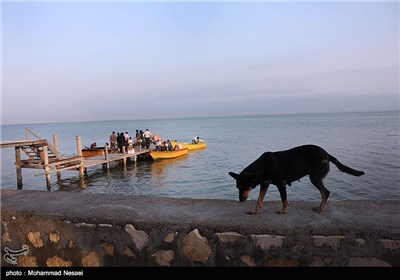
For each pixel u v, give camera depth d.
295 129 78.44
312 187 16.34
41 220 3.87
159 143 32.81
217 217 3.62
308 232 3.18
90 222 3.69
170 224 3.47
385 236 3.04
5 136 105.25
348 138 44.38
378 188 15.93
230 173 4.36
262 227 3.28
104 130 134.88
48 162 20.17
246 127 106.44
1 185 22.30
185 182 21.05
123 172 25.83
